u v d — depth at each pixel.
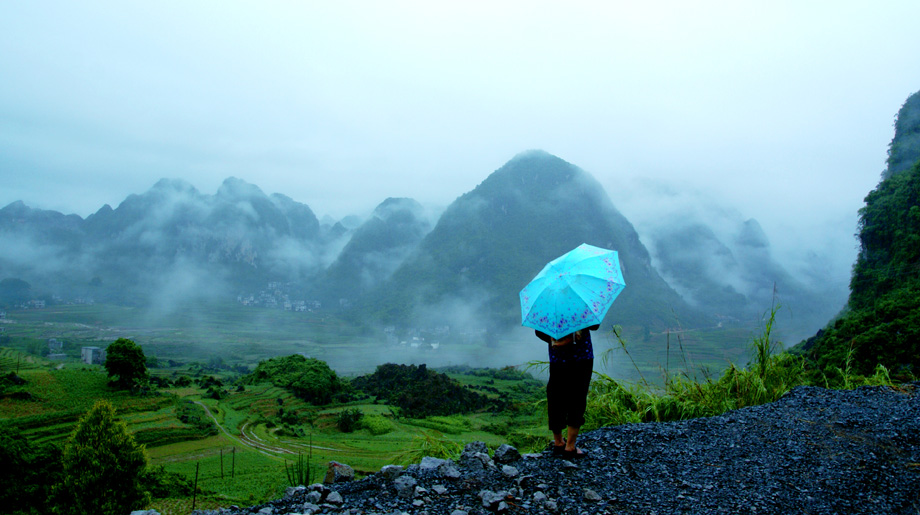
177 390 85.75
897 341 30.91
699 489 3.76
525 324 4.16
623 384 7.05
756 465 4.19
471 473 4.07
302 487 3.88
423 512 3.45
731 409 6.35
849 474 3.96
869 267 63.62
